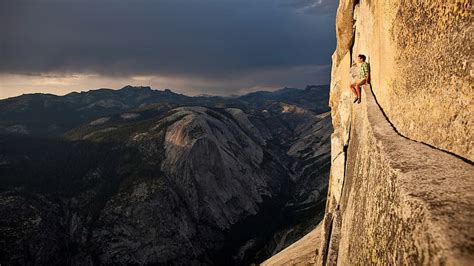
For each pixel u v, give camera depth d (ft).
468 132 21.29
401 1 33.22
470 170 19.44
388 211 21.59
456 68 22.52
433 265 13.37
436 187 17.88
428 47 27.02
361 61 59.57
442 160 22.04
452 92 23.16
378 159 29.25
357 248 32.42
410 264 15.72
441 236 13.48
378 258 22.38
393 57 37.32
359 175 43.19
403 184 19.77
